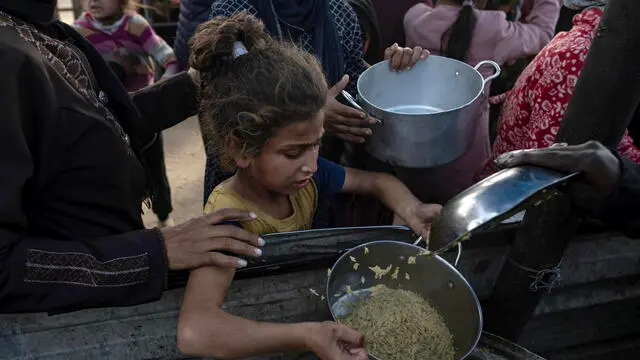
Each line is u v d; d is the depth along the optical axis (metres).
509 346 1.32
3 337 1.29
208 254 1.17
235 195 1.39
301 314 1.45
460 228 0.95
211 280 1.18
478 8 2.40
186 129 3.94
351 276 1.37
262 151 1.22
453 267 1.31
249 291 1.38
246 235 1.21
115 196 1.24
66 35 1.33
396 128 1.47
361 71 2.04
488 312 1.46
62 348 1.33
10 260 1.01
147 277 1.15
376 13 2.70
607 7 1.03
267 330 1.11
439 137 1.47
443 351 1.27
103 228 1.23
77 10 4.12
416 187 2.08
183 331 1.13
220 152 1.34
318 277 1.42
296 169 1.25
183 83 1.71
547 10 2.45
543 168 1.05
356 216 2.20
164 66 2.88
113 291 1.12
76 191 1.18
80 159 1.17
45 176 1.11
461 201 0.99
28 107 1.05
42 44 1.18
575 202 1.14
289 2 1.78
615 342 1.82
